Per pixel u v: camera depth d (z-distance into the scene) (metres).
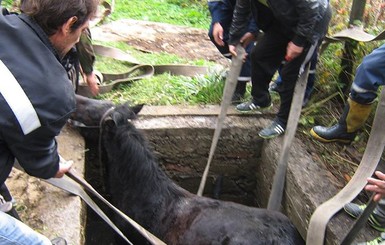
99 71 5.14
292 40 3.55
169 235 3.33
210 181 4.58
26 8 1.81
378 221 2.97
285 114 4.10
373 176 3.21
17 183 3.27
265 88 4.36
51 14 1.78
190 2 8.10
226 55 4.61
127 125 3.47
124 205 3.49
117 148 3.42
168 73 5.23
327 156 3.86
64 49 1.96
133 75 5.23
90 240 4.18
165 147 4.30
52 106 1.81
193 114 4.41
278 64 4.17
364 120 3.80
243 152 4.41
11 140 1.80
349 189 3.22
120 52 5.62
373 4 4.60
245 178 4.59
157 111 4.43
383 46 3.34
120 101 4.54
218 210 3.28
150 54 5.86
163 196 3.43
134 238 3.58
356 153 3.91
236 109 4.52
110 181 3.57
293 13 3.43
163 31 6.80
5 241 1.93
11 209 2.50
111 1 7.83
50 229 2.90
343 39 4.20
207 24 7.32
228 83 3.92
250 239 2.99
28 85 1.74
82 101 3.90
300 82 3.71
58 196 3.19
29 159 1.93
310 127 4.23
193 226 3.23
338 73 4.53
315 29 3.39
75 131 4.05
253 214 3.21
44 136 1.88
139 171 3.40
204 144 4.33
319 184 3.52
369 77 3.42
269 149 4.14
